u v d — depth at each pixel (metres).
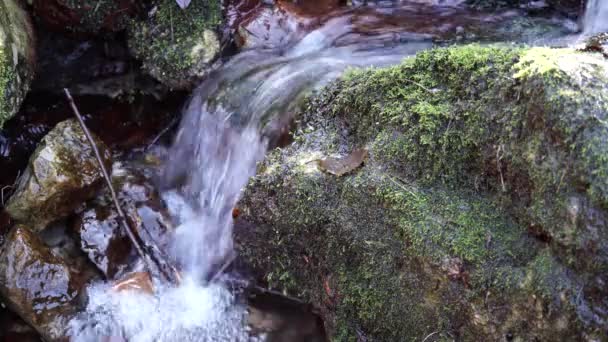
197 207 1.31
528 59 0.93
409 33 1.35
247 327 1.14
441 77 1.01
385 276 1.00
